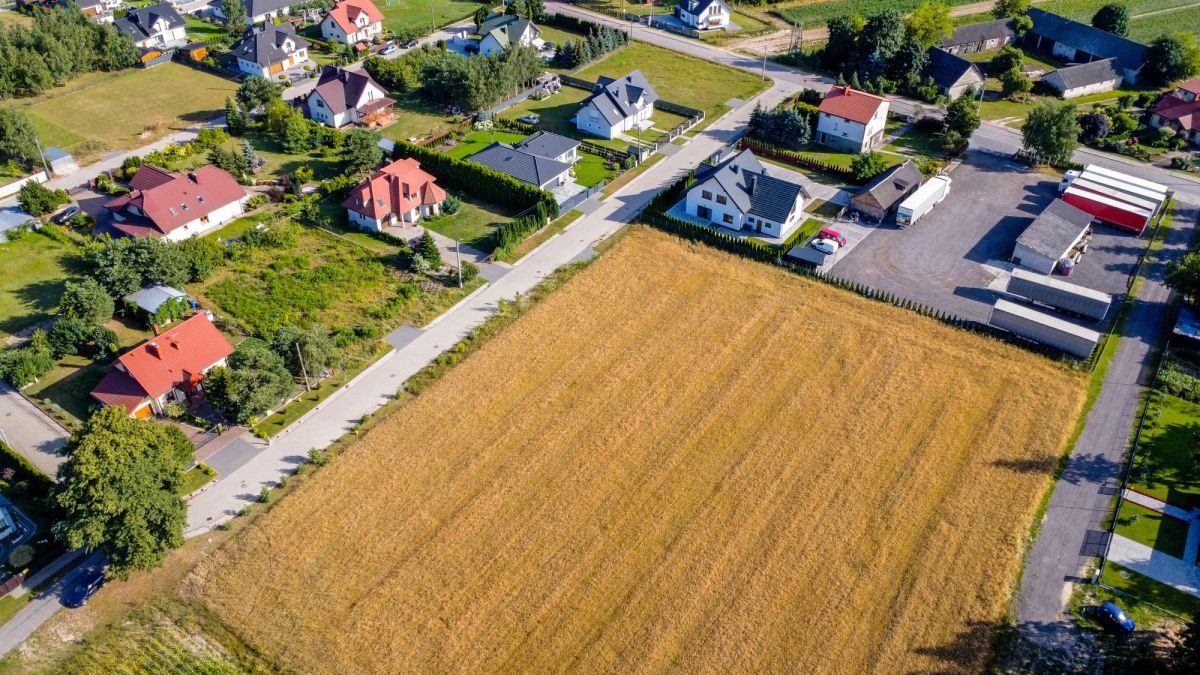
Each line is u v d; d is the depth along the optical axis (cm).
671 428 6512
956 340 7375
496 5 15350
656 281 8194
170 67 12825
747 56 13525
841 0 15850
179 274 7725
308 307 7700
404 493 5944
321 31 14012
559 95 12125
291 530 5659
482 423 6544
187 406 6650
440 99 11681
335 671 4853
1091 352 7131
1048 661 4925
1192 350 7256
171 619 5134
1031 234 8331
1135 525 5712
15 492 5791
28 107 11412
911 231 8931
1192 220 9088
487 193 9438
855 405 6712
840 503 5891
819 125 10812
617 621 5134
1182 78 12462
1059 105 11338
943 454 6269
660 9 15488
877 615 5175
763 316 7725
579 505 5872
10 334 7275
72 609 5166
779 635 5062
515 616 5156
